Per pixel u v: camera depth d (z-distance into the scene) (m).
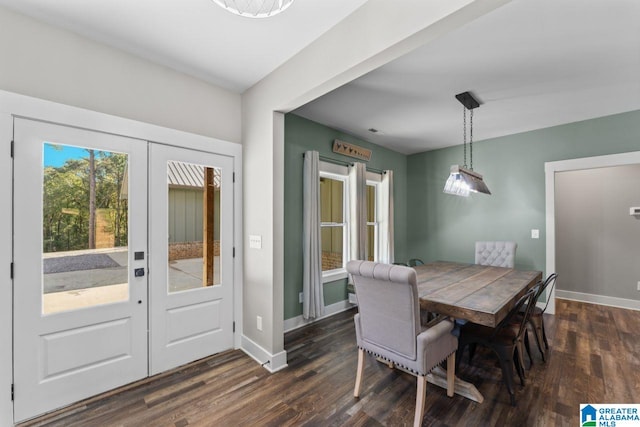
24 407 1.78
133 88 2.23
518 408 1.94
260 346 2.59
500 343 2.04
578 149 3.70
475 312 1.81
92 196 2.05
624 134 3.39
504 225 4.32
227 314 2.76
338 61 1.88
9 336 1.73
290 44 2.11
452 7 1.33
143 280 2.26
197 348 2.57
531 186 4.07
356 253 4.02
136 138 2.23
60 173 1.92
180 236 2.48
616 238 4.21
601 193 4.32
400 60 2.29
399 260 5.27
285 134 3.34
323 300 3.69
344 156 4.09
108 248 2.11
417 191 5.35
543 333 2.75
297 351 2.80
